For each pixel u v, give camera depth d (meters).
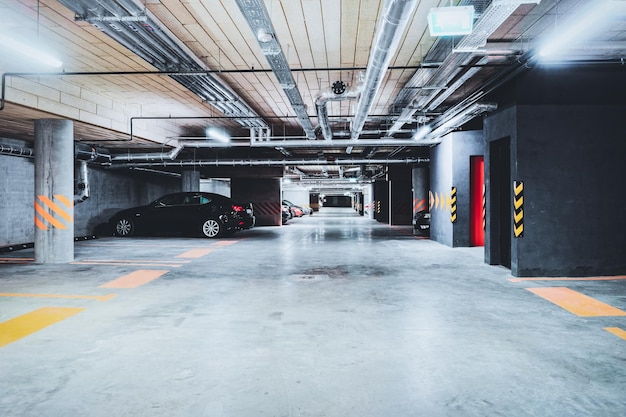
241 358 2.98
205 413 2.21
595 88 6.10
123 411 2.23
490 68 6.46
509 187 7.04
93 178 13.25
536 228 6.09
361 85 6.69
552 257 6.09
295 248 9.77
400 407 2.28
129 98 8.49
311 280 5.84
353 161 15.49
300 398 2.38
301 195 42.22
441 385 2.54
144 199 16.66
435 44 5.38
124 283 5.66
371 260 7.78
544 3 4.29
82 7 3.79
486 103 6.69
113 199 14.41
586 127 6.12
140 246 10.24
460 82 6.43
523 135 6.09
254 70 5.73
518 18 4.66
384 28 3.76
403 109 8.84
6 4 4.25
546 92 6.11
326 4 4.35
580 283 5.63
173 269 6.80
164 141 11.49
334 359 2.96
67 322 3.88
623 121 6.13
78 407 2.28
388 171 19.70
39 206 7.55
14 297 4.86
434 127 9.60
